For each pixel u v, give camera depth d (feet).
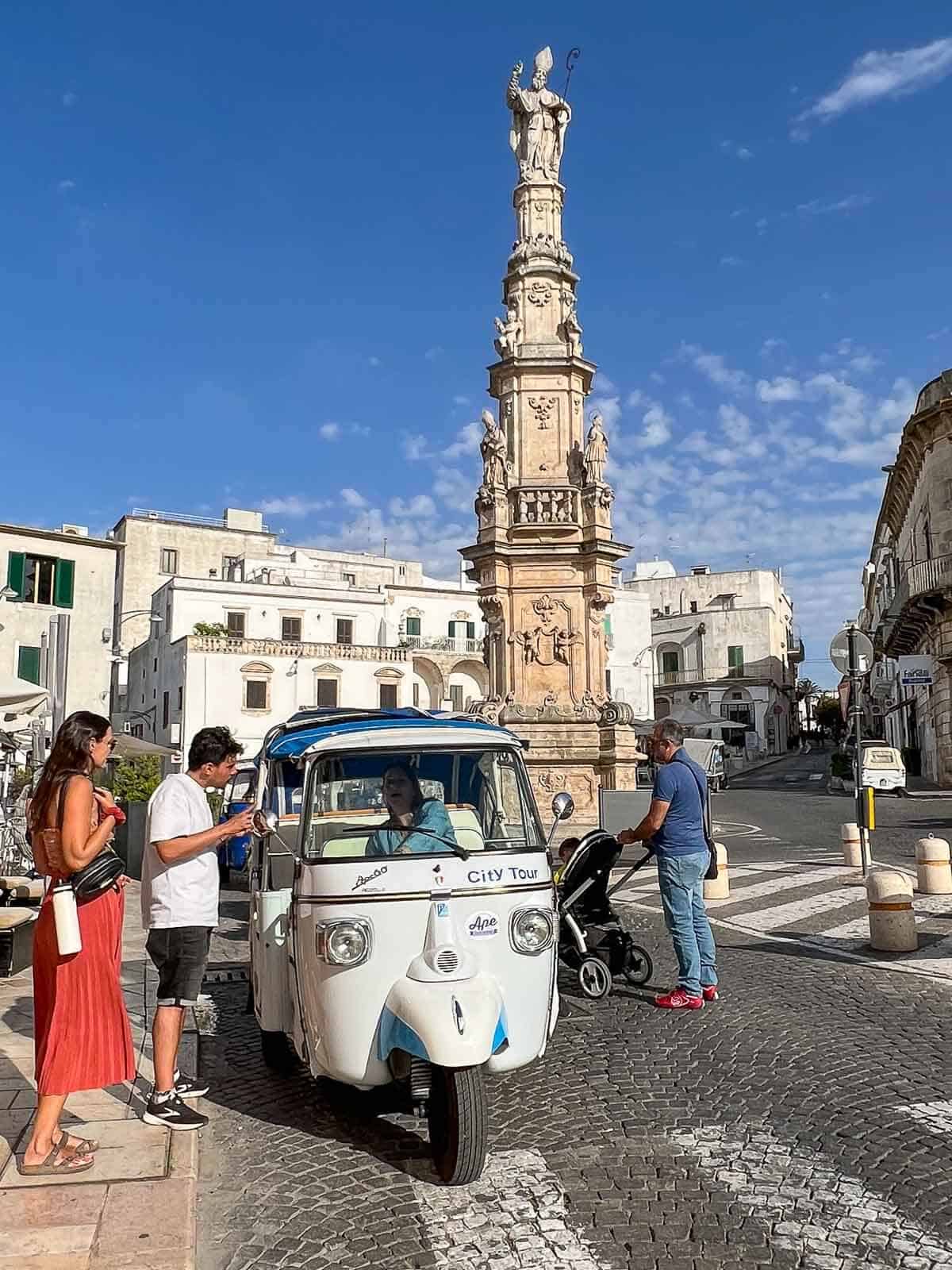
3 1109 18.58
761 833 77.36
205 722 156.76
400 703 172.24
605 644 77.00
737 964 31.58
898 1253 13.19
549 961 17.84
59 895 15.92
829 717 336.90
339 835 18.31
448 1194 15.16
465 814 19.11
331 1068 16.94
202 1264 13.20
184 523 205.46
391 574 223.30
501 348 79.25
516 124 83.82
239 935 40.47
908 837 69.00
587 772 72.69
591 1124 17.97
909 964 30.48
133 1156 16.35
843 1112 18.34
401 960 16.93
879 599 188.75
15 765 67.41
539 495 75.72
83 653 124.36
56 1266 12.80
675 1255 13.23
